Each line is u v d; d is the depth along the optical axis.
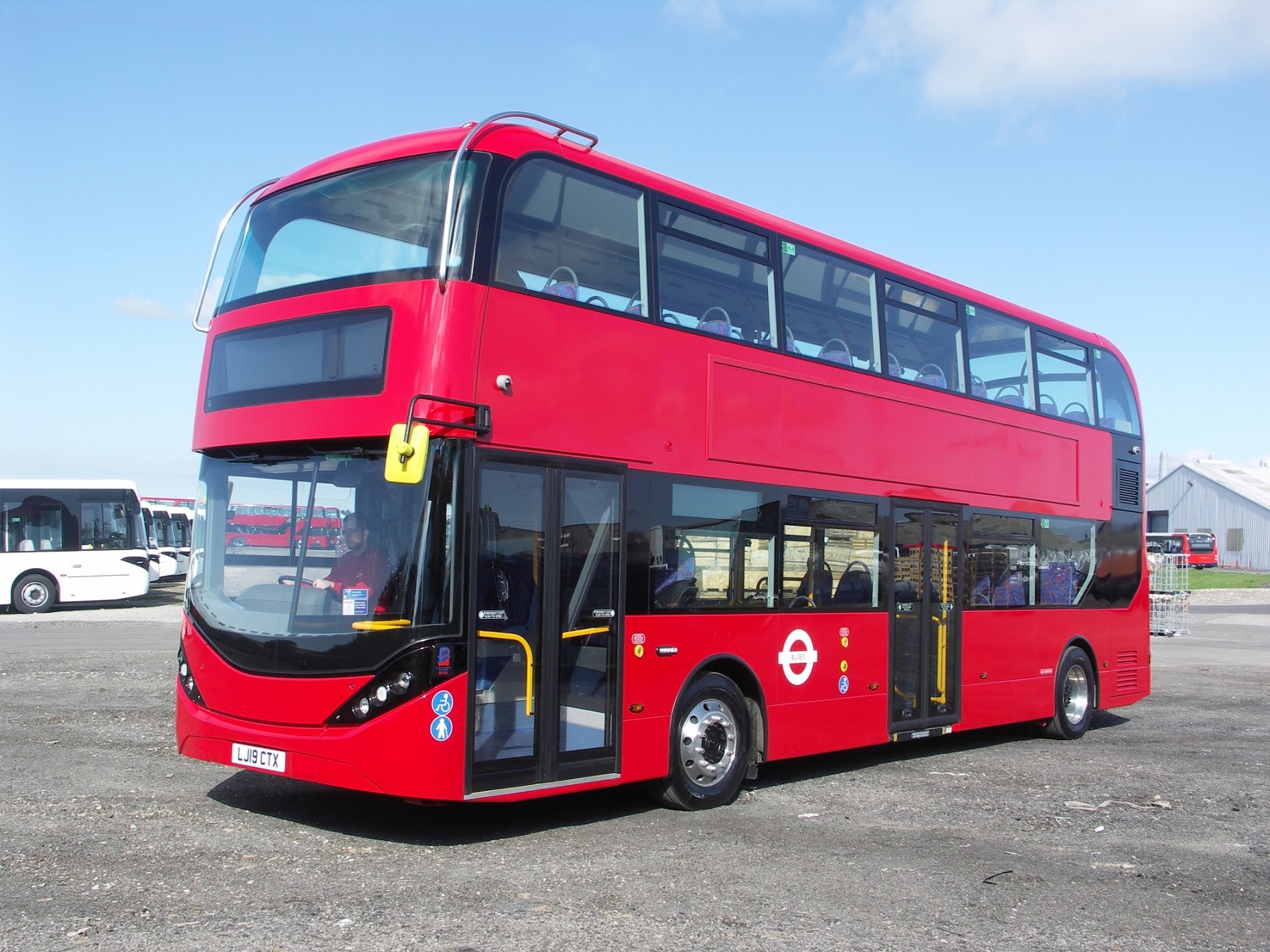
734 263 9.33
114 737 10.47
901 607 10.80
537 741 7.38
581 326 7.89
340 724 6.85
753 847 7.36
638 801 8.93
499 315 7.34
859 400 10.42
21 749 9.77
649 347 8.41
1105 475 14.30
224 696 7.36
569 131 8.07
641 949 5.27
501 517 7.27
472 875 6.44
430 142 7.60
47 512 28.88
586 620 7.78
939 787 9.89
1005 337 12.69
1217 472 83.62
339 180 7.85
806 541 9.73
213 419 7.96
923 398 11.24
